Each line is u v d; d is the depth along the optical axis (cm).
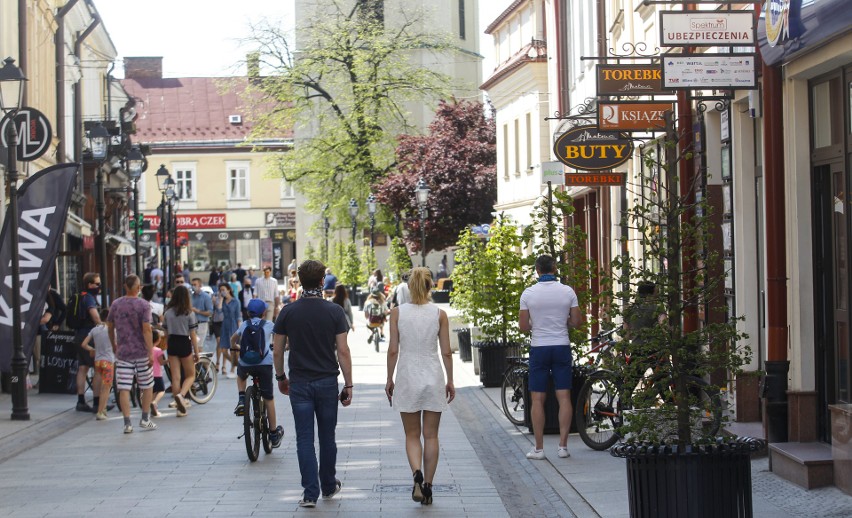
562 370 1327
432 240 5494
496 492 1153
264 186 9006
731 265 1504
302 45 6059
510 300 2086
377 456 1393
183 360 1856
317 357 1093
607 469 1234
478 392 2086
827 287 1158
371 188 5672
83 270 3697
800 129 1177
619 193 2570
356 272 5738
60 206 1927
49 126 2117
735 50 1531
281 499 1120
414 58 6994
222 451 1457
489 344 2127
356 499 1117
